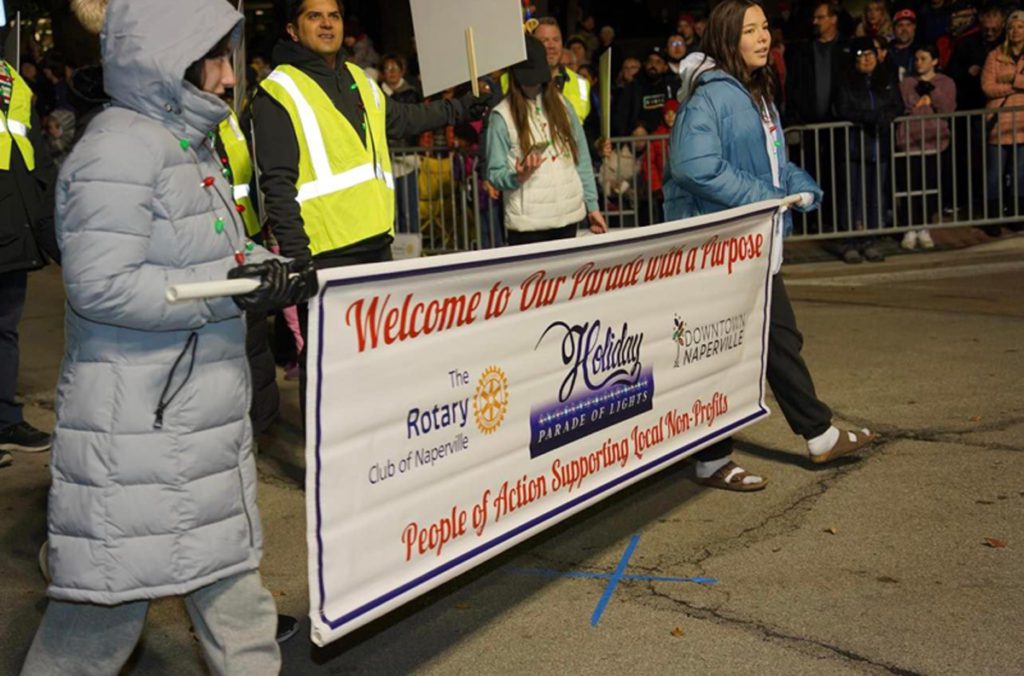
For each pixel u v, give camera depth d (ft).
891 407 20.63
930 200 36.63
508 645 12.71
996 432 18.95
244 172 16.33
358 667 12.44
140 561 9.25
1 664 12.78
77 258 8.86
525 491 12.39
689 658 12.16
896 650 12.07
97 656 9.69
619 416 13.89
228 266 9.51
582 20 50.37
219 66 9.63
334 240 15.11
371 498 10.34
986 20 37.37
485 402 11.65
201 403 9.39
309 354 9.59
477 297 11.31
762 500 16.56
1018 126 35.63
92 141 9.03
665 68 37.11
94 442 9.23
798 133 35.45
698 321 15.30
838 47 34.76
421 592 10.94
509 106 21.03
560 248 12.14
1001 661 11.75
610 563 14.69
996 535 14.89
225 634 9.75
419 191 34.94
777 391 17.47
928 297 30.30
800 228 36.09
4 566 15.55
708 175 15.78
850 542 14.90
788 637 12.48
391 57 38.52
